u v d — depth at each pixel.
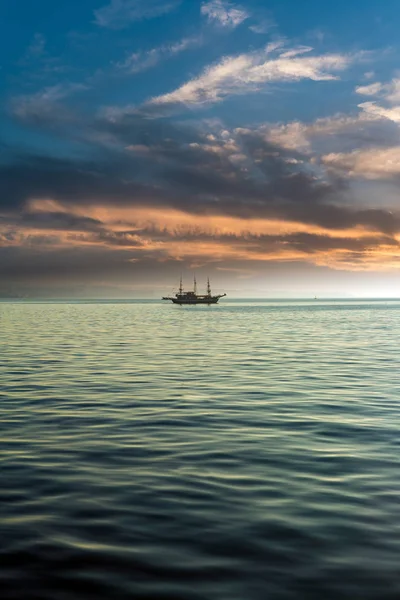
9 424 20.38
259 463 15.23
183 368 37.59
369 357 44.62
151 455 16.12
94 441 17.81
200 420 21.00
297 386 29.58
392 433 18.83
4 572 9.15
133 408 23.42
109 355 46.53
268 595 8.40
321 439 17.98
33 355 46.41
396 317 143.25
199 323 111.75
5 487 13.31
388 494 12.70
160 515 11.52
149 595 8.44
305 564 9.38
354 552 9.80
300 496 12.60
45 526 10.98
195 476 14.12
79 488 13.23
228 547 10.03
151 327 95.31
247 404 24.28
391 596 8.36
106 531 10.73
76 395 26.77
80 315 162.50
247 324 106.56
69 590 8.60
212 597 8.37
